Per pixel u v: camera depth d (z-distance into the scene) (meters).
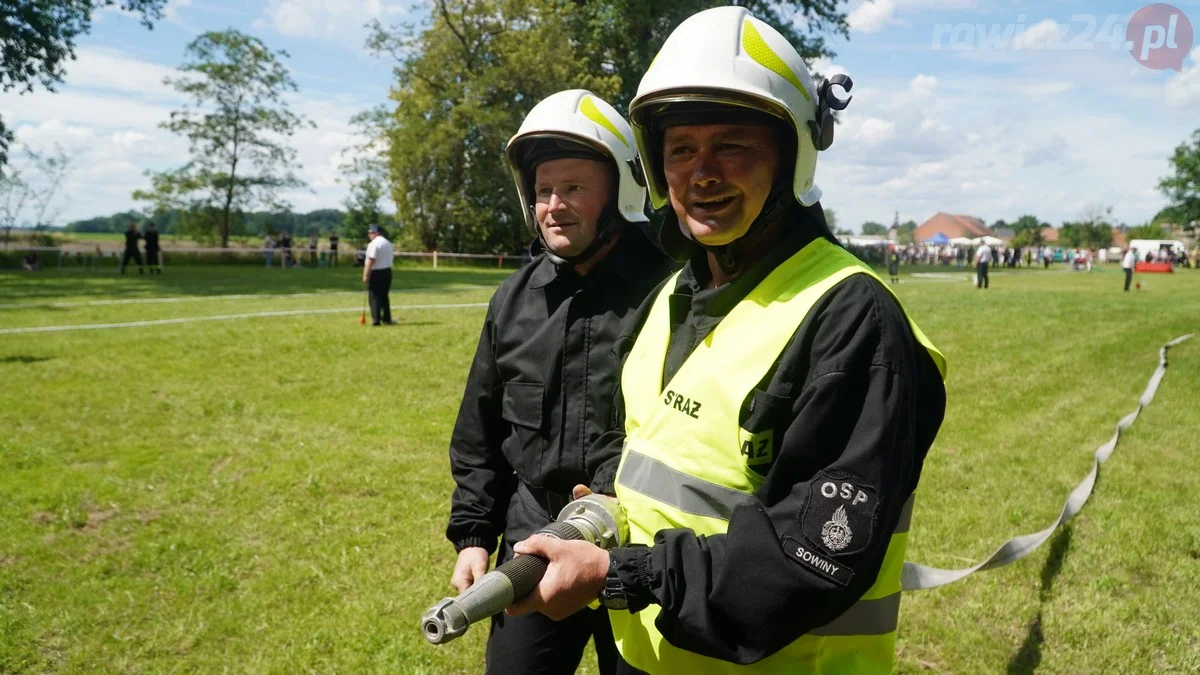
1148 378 9.29
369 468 5.70
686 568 1.18
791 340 1.26
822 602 1.11
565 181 2.02
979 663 3.30
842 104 1.34
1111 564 4.16
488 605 1.14
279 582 4.02
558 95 2.07
